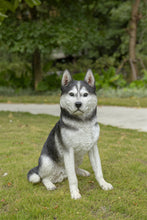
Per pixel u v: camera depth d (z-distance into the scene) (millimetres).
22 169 4188
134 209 2918
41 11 16219
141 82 16125
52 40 14188
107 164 4367
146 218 2756
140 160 4645
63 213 2824
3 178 3818
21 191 3406
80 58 25203
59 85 17078
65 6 16078
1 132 6789
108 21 23281
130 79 18125
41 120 8438
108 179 3750
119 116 9156
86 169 4230
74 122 2984
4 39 15047
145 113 9523
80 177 3865
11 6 4762
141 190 3402
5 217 2771
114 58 23156
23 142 5785
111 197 3170
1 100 14461
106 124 7953
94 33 16219
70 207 2939
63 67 23828
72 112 2930
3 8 4887
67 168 3135
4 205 3092
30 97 15664
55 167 3350
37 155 4867
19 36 14188
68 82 3033
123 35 23406
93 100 3012
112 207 2959
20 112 10164
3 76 19609
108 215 2826
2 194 3318
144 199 3172
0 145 5535
